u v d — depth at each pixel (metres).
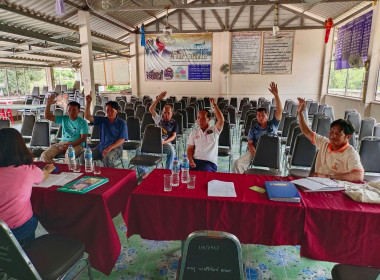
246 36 10.05
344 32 8.53
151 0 6.53
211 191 1.87
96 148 3.71
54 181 2.09
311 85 10.14
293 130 3.60
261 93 10.42
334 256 1.68
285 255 2.19
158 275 1.95
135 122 4.43
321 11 9.00
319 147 2.42
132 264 2.07
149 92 11.15
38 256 1.50
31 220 1.76
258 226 1.73
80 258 1.60
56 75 18.05
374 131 3.94
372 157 2.92
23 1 5.91
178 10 10.09
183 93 10.91
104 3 3.95
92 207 1.87
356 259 1.66
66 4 6.81
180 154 5.18
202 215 1.78
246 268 2.03
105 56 12.41
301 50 9.93
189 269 1.11
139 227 1.88
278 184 1.91
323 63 9.89
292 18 9.68
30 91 13.95
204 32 10.24
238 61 10.30
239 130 6.84
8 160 1.58
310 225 1.66
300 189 1.92
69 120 3.78
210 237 1.04
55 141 4.59
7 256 1.27
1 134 1.58
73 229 1.94
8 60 11.62
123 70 13.88
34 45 9.62
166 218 1.83
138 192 1.85
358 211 1.60
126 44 11.41
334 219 1.63
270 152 3.01
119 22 9.52
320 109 7.12
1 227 1.13
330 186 1.90
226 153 3.88
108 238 1.86
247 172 2.93
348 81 8.40
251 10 9.77
